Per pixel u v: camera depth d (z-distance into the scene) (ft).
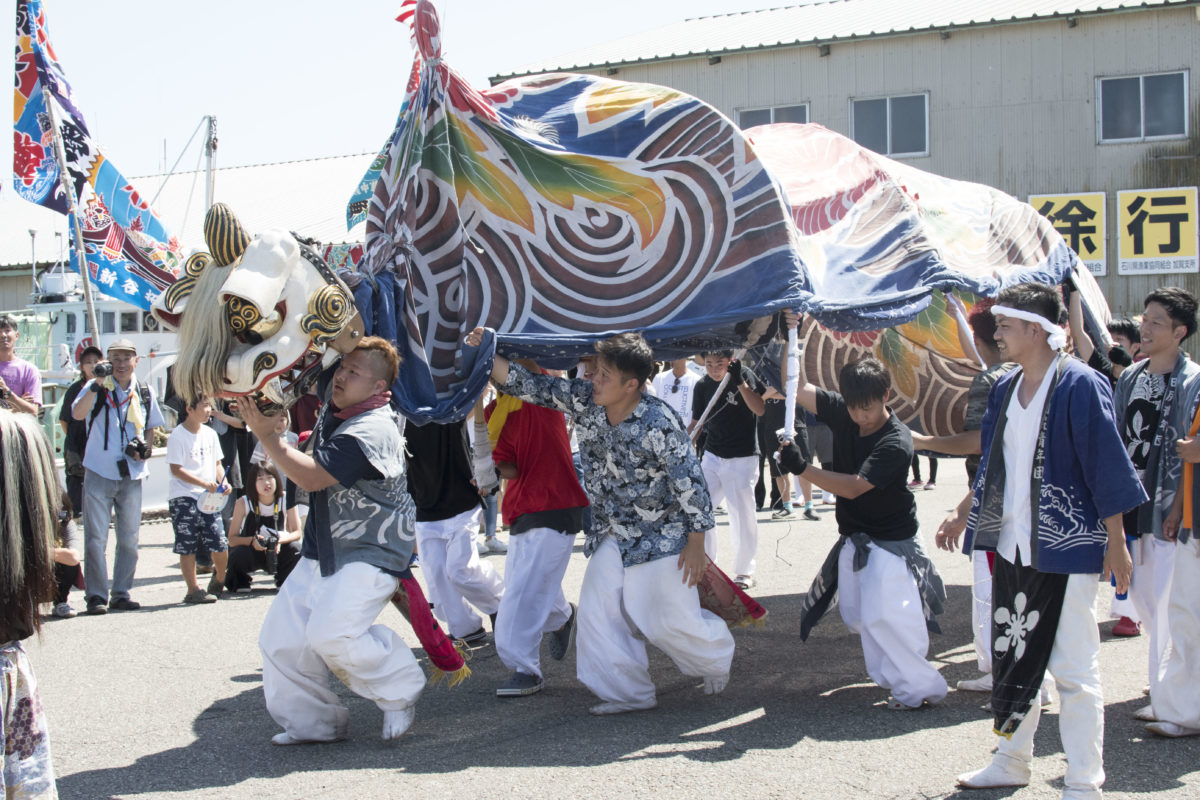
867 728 15.52
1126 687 17.34
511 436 18.02
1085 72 67.00
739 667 19.38
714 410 26.53
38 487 9.77
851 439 17.17
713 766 13.94
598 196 17.02
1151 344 16.79
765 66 71.10
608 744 15.01
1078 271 24.49
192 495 26.53
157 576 31.12
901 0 79.00
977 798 12.71
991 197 24.53
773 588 26.61
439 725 16.24
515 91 17.90
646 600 16.22
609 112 17.42
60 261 82.94
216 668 19.89
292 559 28.09
